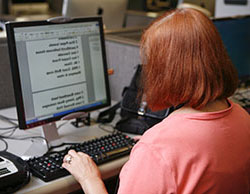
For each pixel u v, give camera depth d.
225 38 1.97
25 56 1.22
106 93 1.49
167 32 0.84
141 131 1.42
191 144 0.81
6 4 4.31
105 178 1.16
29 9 4.41
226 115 0.87
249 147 0.89
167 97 0.86
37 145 1.30
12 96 1.70
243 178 0.87
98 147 1.23
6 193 0.98
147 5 4.09
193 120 0.84
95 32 1.43
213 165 0.81
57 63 1.31
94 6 2.59
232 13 2.96
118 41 1.78
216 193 0.82
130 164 0.85
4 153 1.11
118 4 2.76
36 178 1.07
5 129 1.44
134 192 0.82
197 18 0.85
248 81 2.07
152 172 0.81
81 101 1.41
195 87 0.82
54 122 1.35
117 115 1.63
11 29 1.17
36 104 1.27
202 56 0.82
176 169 0.79
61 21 1.30
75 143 1.34
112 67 1.85
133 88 1.53
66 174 1.09
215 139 0.82
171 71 0.83
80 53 1.38
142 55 0.90
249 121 0.94
